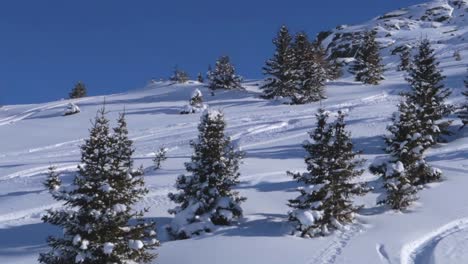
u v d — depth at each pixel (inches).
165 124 2185.0
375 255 627.8
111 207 575.2
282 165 1192.2
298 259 626.5
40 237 839.1
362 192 759.1
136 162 1323.8
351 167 751.7
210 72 3223.4
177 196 805.2
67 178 1258.6
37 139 2206.0
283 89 2549.2
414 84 1378.0
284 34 2628.0
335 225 737.6
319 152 743.7
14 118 2938.0
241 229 762.8
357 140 1449.3
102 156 574.9
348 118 1788.9
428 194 899.4
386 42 4901.6
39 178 1304.1
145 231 633.6
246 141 1582.2
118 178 581.3
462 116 1437.0
